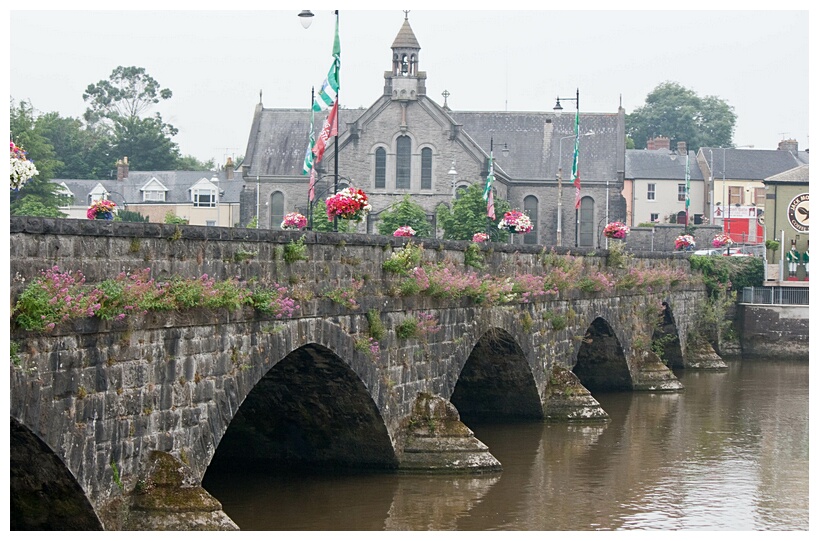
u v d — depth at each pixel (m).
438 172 108.81
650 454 39.69
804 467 37.88
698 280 72.62
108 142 136.62
